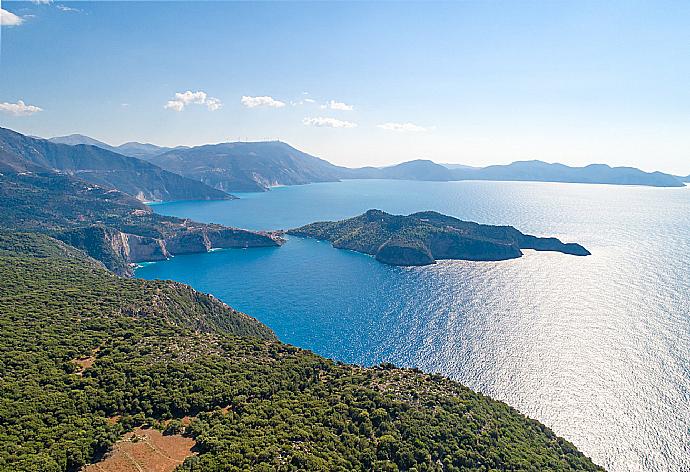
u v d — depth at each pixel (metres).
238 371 122.50
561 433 146.88
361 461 93.06
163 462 83.06
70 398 99.25
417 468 94.44
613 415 154.50
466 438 105.88
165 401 102.88
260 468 79.00
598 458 135.88
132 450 86.12
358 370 142.62
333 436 97.94
